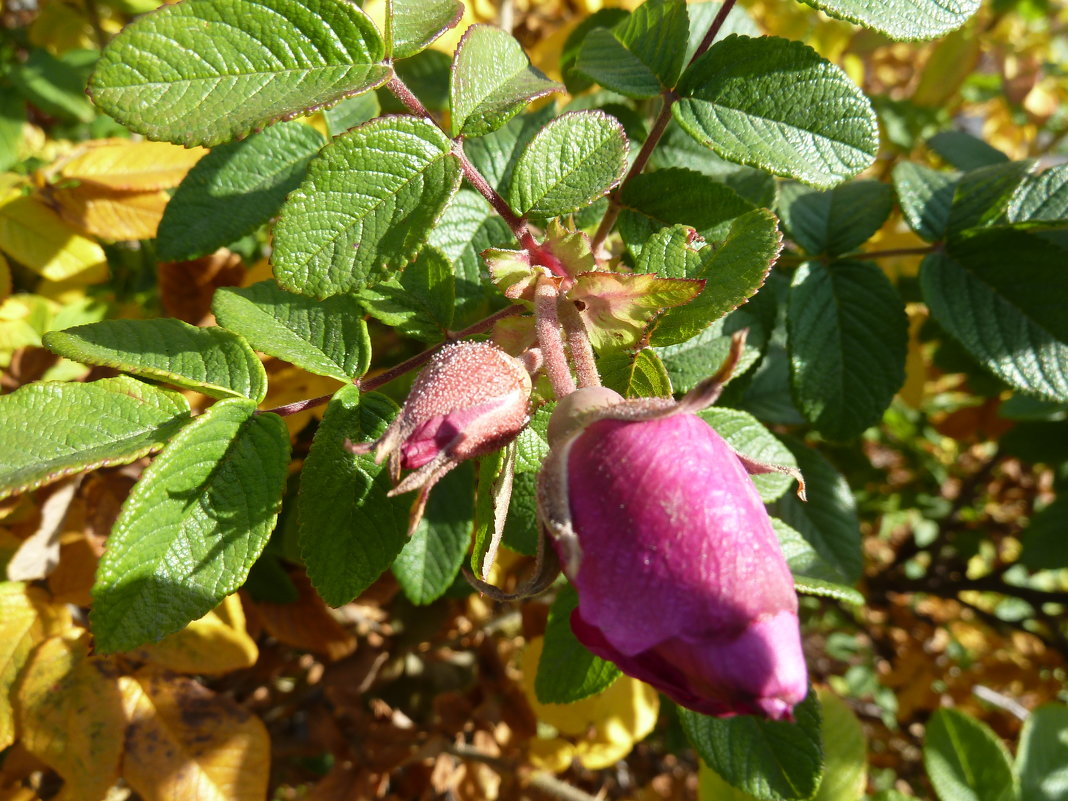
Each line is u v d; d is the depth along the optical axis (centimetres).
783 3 34
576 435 10
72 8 28
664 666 9
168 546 11
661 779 29
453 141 13
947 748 22
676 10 15
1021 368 17
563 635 15
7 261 20
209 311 20
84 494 18
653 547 8
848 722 20
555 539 9
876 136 14
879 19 13
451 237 16
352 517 12
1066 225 17
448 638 24
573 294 12
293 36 12
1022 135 38
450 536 16
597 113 14
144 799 16
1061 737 22
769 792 14
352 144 12
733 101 15
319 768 29
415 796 25
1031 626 41
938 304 17
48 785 20
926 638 36
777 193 19
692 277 13
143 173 20
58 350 12
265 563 19
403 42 12
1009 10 39
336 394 13
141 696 16
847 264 18
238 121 11
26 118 25
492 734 23
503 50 14
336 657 20
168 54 11
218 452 11
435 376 11
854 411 17
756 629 8
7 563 17
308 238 12
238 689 23
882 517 43
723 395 17
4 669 16
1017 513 41
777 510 21
